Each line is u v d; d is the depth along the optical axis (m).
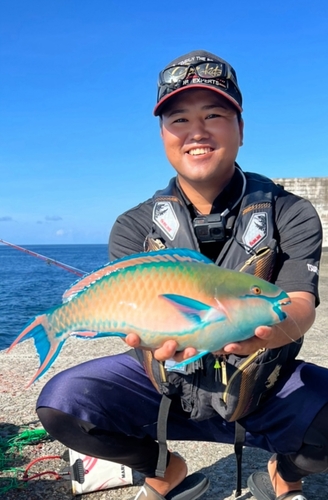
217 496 2.47
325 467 2.08
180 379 2.14
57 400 2.15
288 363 2.24
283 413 2.13
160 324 1.76
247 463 2.80
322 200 21.66
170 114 2.23
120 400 2.26
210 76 2.16
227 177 2.30
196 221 2.22
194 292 1.76
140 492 2.38
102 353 4.87
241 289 1.75
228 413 2.10
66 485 2.59
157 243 2.24
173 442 3.11
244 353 1.84
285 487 2.31
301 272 2.14
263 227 2.18
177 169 2.30
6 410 3.48
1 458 2.81
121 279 1.83
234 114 2.24
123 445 2.24
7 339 11.03
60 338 1.88
